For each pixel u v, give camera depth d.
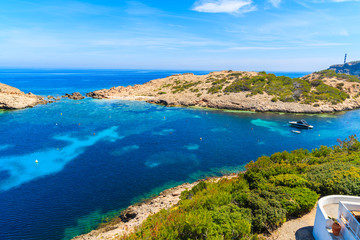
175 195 30.86
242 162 45.06
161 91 128.00
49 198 31.73
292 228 17.70
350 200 17.34
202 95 112.25
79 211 29.00
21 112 86.81
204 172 40.44
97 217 27.88
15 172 39.31
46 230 25.52
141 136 60.50
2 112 86.31
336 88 114.44
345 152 35.56
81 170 40.47
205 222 15.17
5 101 91.69
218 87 117.19
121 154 48.06
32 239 24.22
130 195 32.84
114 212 28.91
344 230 13.84
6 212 28.52
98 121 75.31
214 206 18.66
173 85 137.75
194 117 83.69
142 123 74.00
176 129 67.62
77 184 35.66
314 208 20.27
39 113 85.56
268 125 73.31
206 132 64.88
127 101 115.19
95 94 125.12
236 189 23.62
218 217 16.62
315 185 21.81
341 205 14.66
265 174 25.83
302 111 91.75
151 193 33.38
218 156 47.81
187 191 26.06
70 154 47.59
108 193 33.25
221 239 14.65
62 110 91.56
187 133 63.72
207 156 47.72
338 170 23.94
